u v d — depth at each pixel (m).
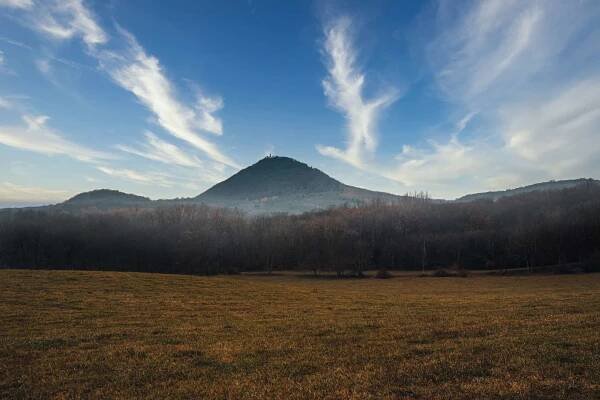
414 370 13.63
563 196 181.00
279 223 175.88
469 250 128.75
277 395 11.93
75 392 12.63
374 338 18.89
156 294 36.06
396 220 165.62
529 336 17.39
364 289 66.69
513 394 11.22
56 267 125.44
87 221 150.50
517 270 104.12
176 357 16.31
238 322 24.12
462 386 11.92
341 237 130.75
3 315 24.44
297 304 33.22
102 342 18.91
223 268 130.25
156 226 152.25
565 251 114.00
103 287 37.75
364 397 11.50
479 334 18.73
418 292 56.44
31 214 159.50
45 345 18.16
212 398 11.90
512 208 174.38
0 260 122.25
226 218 187.62
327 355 16.12
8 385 13.22
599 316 21.55
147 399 11.95
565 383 11.77
